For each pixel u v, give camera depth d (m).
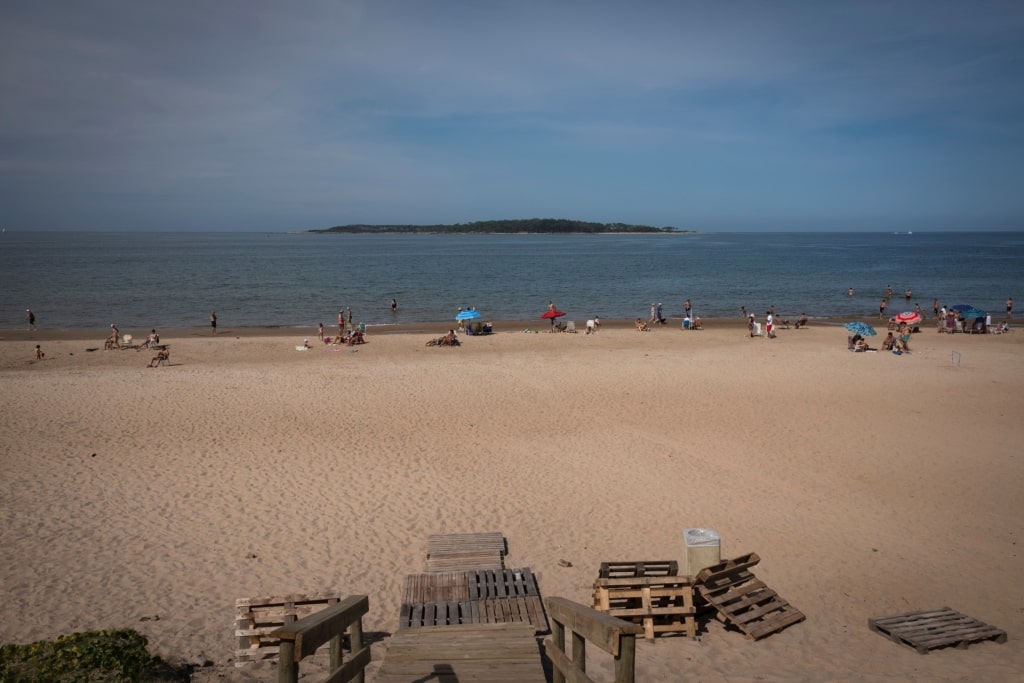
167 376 27.34
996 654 9.05
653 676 7.98
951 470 17.19
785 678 7.95
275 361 31.81
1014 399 24.20
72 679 6.15
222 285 74.75
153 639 9.17
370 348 35.66
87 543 12.52
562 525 13.71
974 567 12.23
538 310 55.84
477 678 6.10
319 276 87.94
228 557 12.07
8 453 17.58
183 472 16.34
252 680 7.38
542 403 23.42
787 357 32.16
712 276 88.62
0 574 11.25
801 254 155.62
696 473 16.81
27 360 32.12
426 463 17.27
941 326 41.66
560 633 5.42
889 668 8.40
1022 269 100.69
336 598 9.01
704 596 9.84
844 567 12.14
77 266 106.75
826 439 19.62
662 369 29.14
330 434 19.67
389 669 6.29
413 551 12.43
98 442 18.61
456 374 27.97
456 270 99.94
